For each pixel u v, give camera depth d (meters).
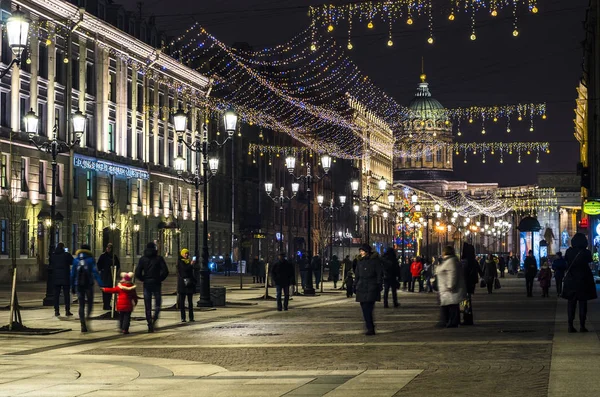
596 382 12.85
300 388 12.95
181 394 12.61
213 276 82.62
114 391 13.00
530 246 89.88
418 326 24.78
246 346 19.67
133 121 76.06
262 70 103.12
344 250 101.81
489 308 33.38
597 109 67.31
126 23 75.56
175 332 23.64
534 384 12.86
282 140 112.56
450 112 65.94
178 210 85.75
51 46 62.50
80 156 65.69
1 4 56.44
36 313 30.72
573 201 163.75
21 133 59.25
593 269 67.31
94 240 68.19
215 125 94.56
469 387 12.66
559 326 23.78
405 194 152.62
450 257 23.92
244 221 99.56
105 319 27.78
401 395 12.03
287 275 33.12
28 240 59.75
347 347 19.00
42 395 12.67
